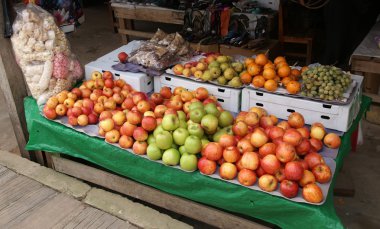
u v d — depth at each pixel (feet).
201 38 16.81
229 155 6.64
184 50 10.05
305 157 6.77
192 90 9.07
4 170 9.53
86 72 10.10
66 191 8.72
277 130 7.03
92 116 8.58
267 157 6.42
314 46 18.56
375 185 10.19
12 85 9.81
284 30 17.25
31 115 9.35
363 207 9.48
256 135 6.70
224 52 16.17
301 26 18.12
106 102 8.66
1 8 9.08
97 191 8.64
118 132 7.91
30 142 9.42
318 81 7.74
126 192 8.72
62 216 8.03
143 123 7.43
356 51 12.39
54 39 9.28
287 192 6.17
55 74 9.34
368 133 12.45
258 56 8.73
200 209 7.61
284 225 6.60
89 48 21.09
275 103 8.20
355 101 8.02
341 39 15.53
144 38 22.31
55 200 8.48
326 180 6.42
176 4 19.13
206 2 17.92
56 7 9.93
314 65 8.97
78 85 10.13
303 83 7.99
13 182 9.11
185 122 7.66
